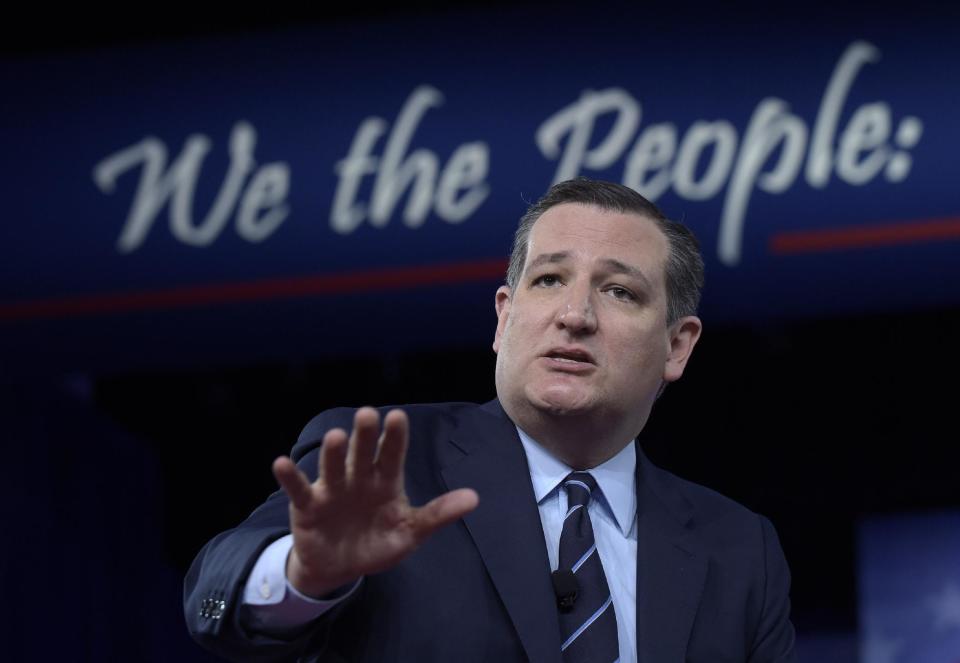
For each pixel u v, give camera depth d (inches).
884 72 273.6
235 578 92.4
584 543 106.0
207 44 298.0
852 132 271.4
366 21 294.5
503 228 276.8
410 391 356.5
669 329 119.4
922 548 329.4
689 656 106.7
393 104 287.0
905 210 267.1
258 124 289.7
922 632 322.0
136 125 293.1
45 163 292.2
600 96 280.7
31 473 317.7
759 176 272.7
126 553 346.6
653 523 112.7
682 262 120.8
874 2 279.1
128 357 286.4
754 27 280.8
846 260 268.4
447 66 288.0
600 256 114.2
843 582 331.6
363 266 281.1
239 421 367.6
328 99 289.6
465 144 282.2
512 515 106.3
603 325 112.3
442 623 99.7
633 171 275.6
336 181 284.5
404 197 282.0
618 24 285.4
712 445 348.2
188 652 366.3
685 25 283.1
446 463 110.3
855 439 342.6
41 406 326.6
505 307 121.1
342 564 87.7
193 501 366.0
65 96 297.0
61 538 323.3
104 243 287.1
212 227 285.4
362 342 282.2
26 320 285.7
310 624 93.8
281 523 100.4
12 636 301.0
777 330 340.5
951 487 334.6
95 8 333.4
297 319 282.0
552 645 98.9
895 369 345.1
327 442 84.6
